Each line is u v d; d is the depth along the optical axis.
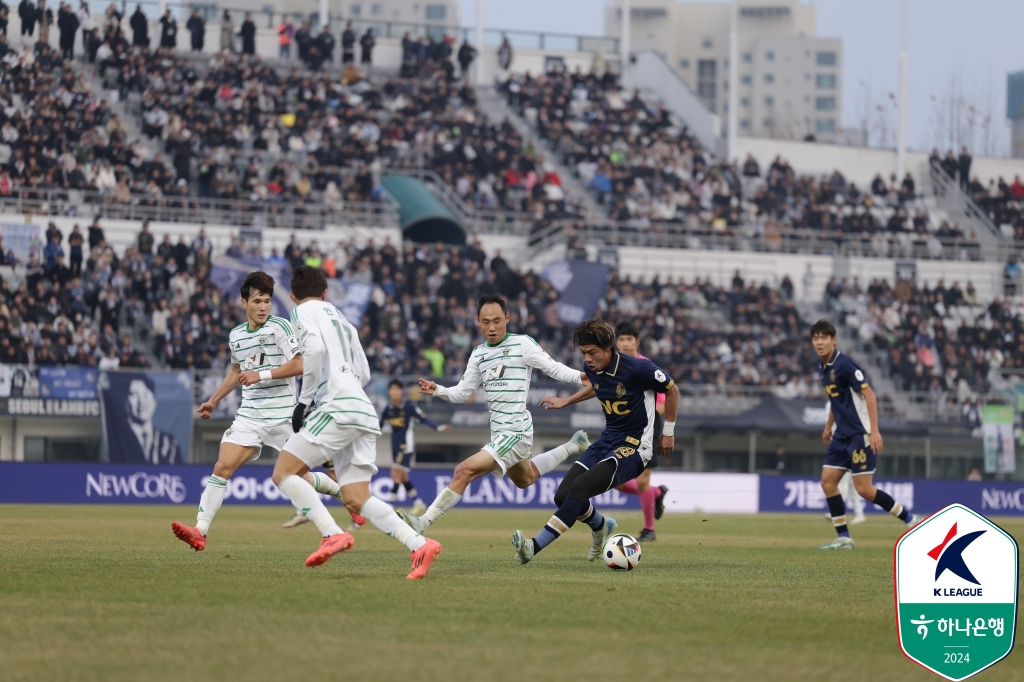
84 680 15.41
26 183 108.56
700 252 128.50
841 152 153.12
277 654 17.30
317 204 116.75
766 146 150.50
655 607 23.14
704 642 19.03
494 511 86.38
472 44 150.12
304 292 27.98
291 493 26.94
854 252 135.00
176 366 97.44
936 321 123.62
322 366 27.25
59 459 95.69
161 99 122.44
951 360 120.31
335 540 26.69
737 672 16.58
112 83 125.06
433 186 126.62
